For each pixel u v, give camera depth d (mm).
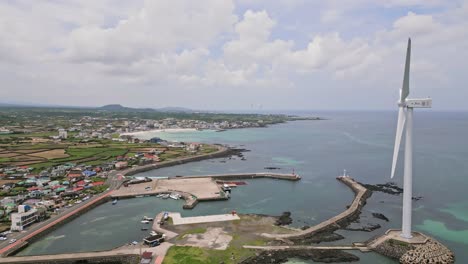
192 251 79875
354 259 78812
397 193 139750
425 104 76250
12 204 111375
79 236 94438
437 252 77875
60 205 117062
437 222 104562
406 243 80938
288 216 111000
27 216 97188
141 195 136000
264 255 79375
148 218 107250
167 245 83750
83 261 78312
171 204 126125
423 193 137250
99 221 106875
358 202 122250
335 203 127688
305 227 99438
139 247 82812
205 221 102375
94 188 141750
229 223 100625
